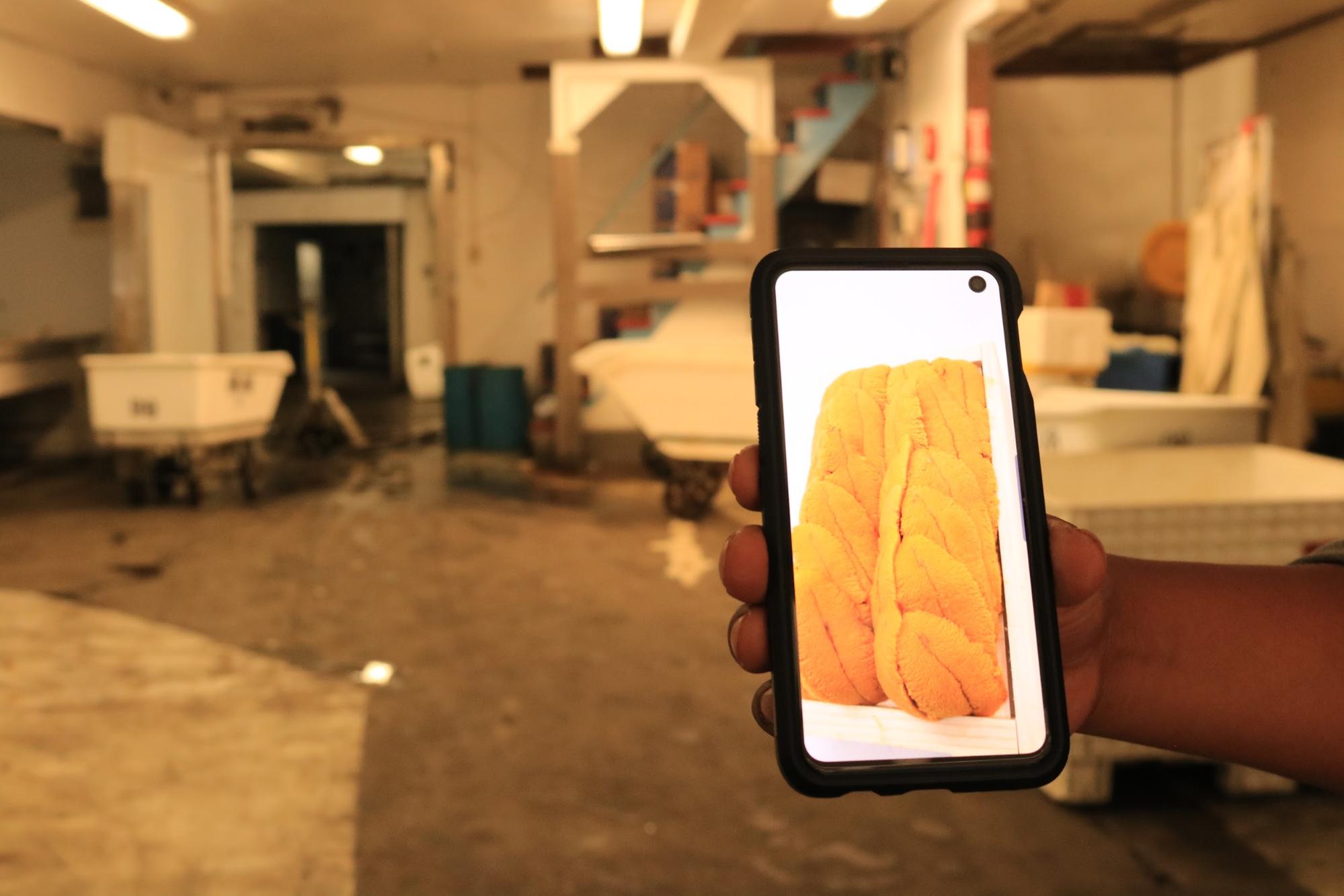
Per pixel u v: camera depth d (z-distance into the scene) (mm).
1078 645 757
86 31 8016
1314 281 7848
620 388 6461
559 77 8039
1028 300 8383
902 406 809
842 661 774
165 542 5918
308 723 3291
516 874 2400
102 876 2393
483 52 8898
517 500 7176
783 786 2846
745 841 2543
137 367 6727
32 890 2328
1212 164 5914
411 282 16109
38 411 9422
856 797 2779
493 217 10242
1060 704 743
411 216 16094
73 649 4000
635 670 3781
